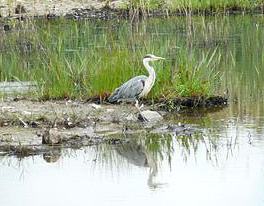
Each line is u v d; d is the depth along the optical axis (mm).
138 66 16781
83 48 22328
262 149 12664
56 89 16391
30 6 31828
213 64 20281
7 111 14969
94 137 13266
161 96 16078
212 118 14969
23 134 13367
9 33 26609
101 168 11781
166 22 29703
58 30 27469
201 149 12789
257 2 33000
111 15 31203
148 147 12914
